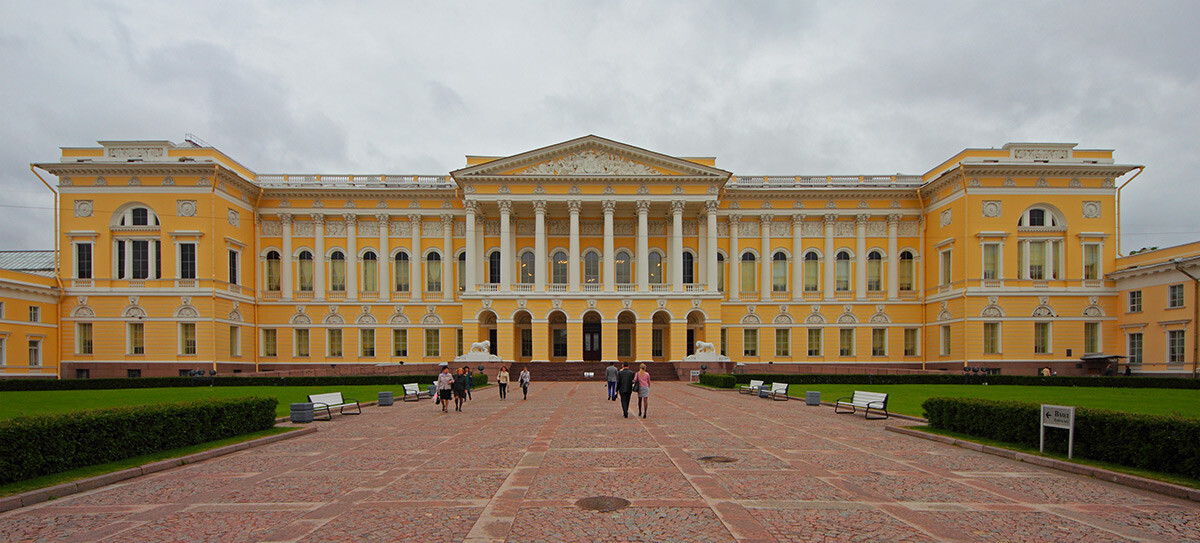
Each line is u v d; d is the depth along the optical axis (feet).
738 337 211.20
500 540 29.45
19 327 165.89
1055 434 50.44
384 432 67.67
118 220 183.32
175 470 47.19
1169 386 138.00
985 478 42.86
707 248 197.88
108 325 180.24
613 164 198.18
